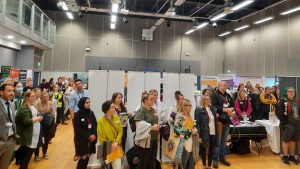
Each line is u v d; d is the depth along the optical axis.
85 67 12.94
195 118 3.85
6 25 5.78
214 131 3.93
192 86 4.66
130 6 12.11
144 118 3.14
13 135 2.80
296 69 9.09
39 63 10.52
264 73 10.93
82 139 3.30
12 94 2.75
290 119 4.36
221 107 4.20
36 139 3.73
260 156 4.88
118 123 3.21
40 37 8.73
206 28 14.45
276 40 10.20
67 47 12.83
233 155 4.94
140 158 3.07
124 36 13.50
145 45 13.74
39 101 4.34
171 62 13.98
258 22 10.79
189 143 3.38
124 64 13.39
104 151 3.08
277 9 10.15
